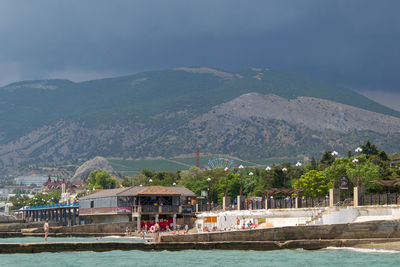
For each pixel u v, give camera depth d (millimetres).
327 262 65250
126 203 135875
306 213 93625
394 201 80750
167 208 132250
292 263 65125
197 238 81375
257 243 79500
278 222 99562
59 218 199750
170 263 66125
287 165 192125
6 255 73875
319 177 137500
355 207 85062
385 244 76625
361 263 63844
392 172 144000
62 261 68250
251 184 190500
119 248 79062
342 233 80562
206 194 184500
